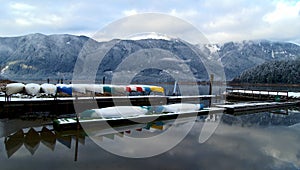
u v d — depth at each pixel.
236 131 9.62
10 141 7.35
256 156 6.64
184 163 5.98
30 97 12.98
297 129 10.29
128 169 5.49
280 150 7.23
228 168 5.75
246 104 15.76
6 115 10.80
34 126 9.20
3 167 5.38
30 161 5.79
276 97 19.28
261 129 10.16
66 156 6.19
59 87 11.74
